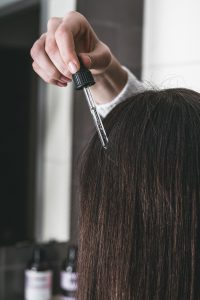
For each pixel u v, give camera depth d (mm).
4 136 1314
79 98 1409
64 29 537
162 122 521
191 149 505
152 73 1495
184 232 499
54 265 1425
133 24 1501
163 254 505
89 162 558
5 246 1351
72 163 1403
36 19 1326
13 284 1378
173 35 1420
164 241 504
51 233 1403
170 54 1433
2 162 1318
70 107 1396
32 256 1360
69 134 1398
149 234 510
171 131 513
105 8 1439
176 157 502
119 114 555
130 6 1488
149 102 546
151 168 508
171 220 500
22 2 1306
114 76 712
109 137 544
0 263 1351
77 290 571
